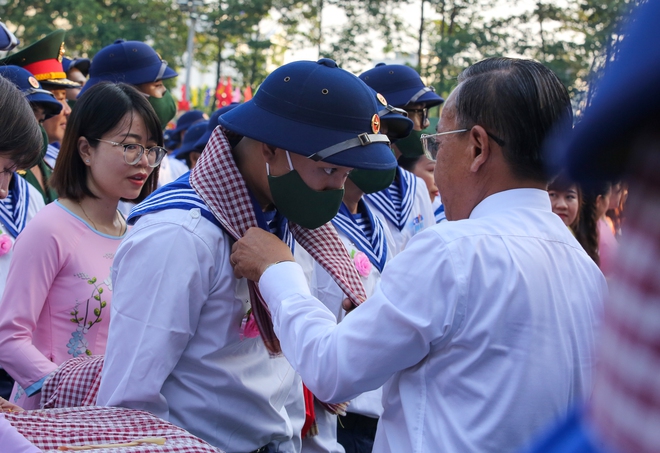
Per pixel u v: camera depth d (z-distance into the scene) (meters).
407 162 4.11
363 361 1.54
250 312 1.97
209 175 1.92
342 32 19.91
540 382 1.45
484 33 16.44
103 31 24.94
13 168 1.94
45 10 24.98
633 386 0.60
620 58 0.52
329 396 1.62
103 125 2.56
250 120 1.84
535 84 1.55
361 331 1.55
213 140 1.96
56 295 2.55
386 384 1.67
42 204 3.46
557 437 0.74
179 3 19.80
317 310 1.73
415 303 1.49
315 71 1.86
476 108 1.60
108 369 1.88
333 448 2.57
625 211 0.61
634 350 0.60
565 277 1.55
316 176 1.85
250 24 23.75
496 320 1.45
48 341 2.55
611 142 0.57
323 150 1.78
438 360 1.52
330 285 2.70
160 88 4.54
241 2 23.62
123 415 1.79
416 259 1.53
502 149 1.59
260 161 1.94
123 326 1.86
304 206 1.89
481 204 1.63
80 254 2.56
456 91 1.66
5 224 3.20
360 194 3.01
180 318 1.84
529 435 1.44
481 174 1.63
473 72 1.65
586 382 1.53
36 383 2.39
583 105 0.57
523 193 1.60
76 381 2.16
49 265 2.49
